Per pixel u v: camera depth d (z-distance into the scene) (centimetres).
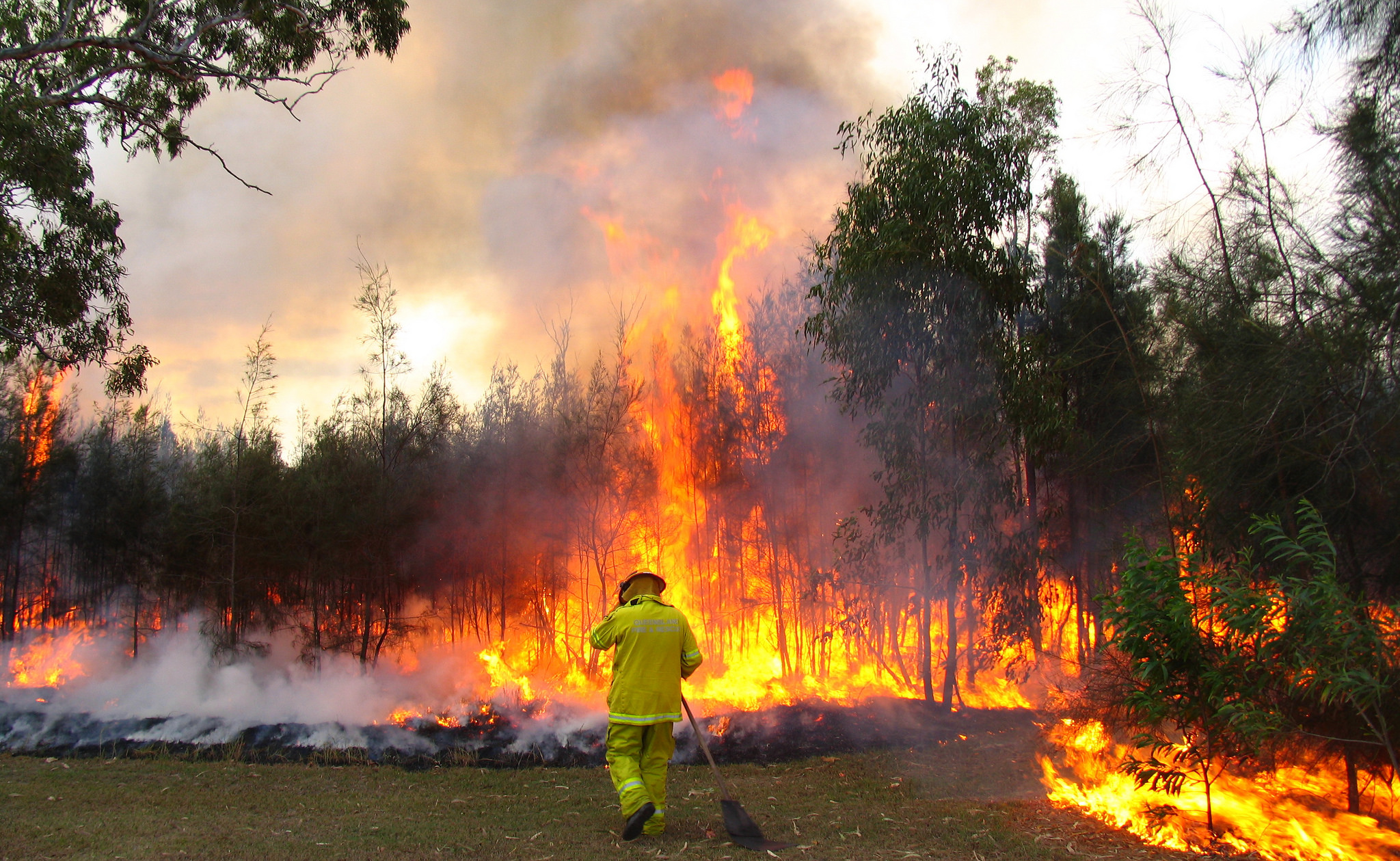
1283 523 596
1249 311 634
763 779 722
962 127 923
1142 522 889
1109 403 988
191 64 1073
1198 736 558
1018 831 546
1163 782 567
